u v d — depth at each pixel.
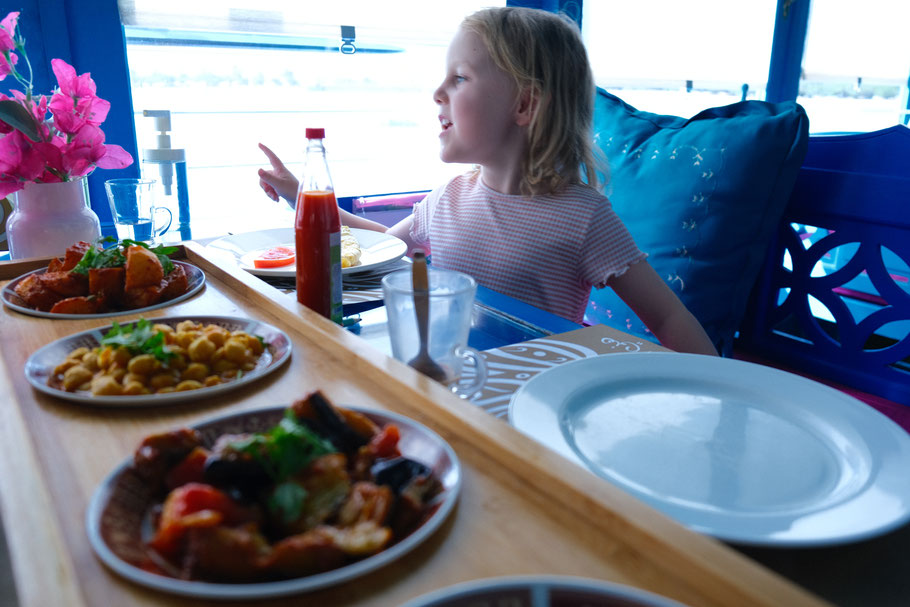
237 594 0.34
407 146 2.25
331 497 0.41
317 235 0.81
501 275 1.40
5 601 0.87
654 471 0.54
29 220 1.12
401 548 0.38
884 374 1.35
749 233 1.45
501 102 1.35
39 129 1.11
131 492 0.43
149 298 0.87
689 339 1.29
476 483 0.46
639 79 2.50
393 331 0.67
